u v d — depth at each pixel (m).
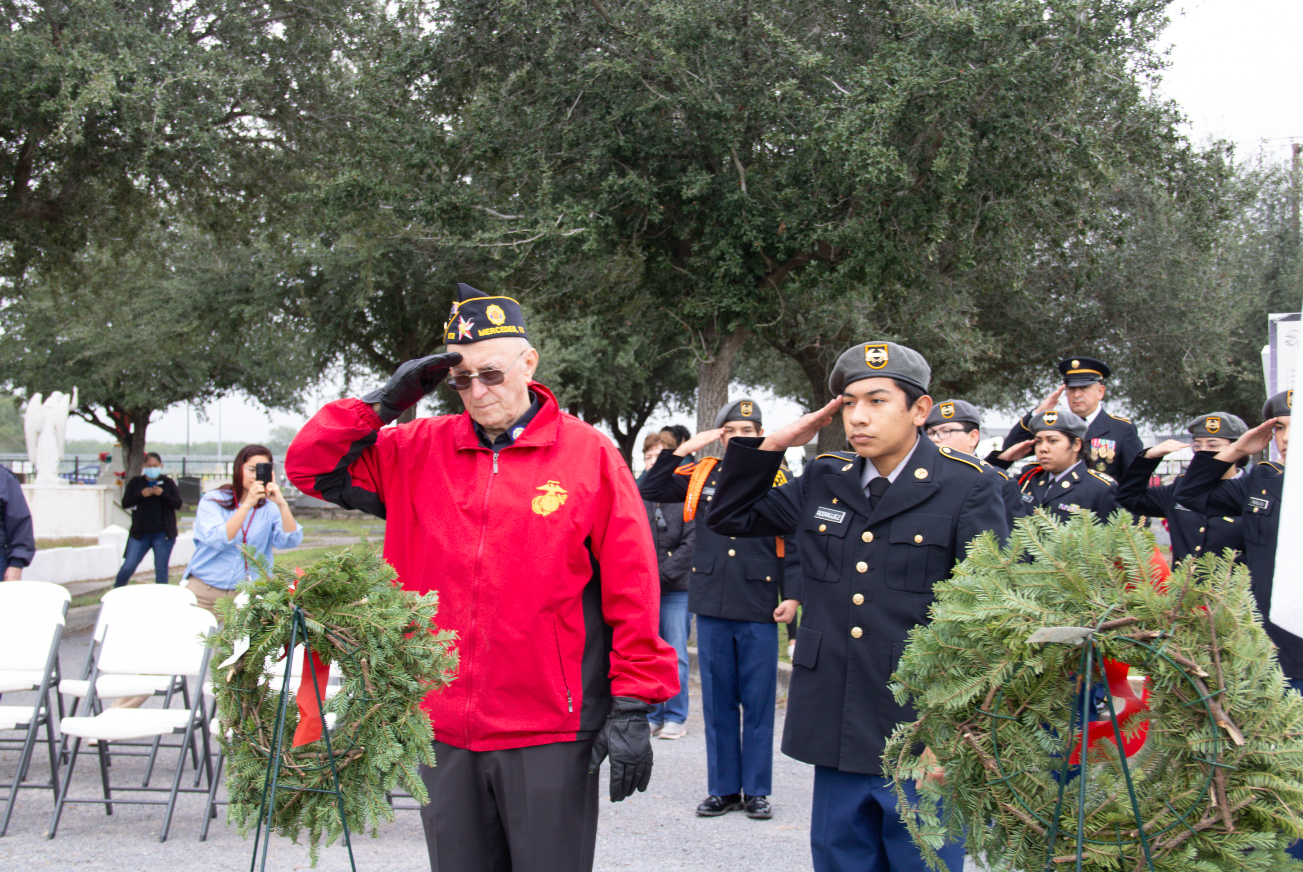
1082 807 1.82
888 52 9.82
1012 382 21.77
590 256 11.09
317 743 2.24
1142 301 18.09
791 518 3.07
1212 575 1.89
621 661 2.59
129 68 10.31
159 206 13.87
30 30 10.70
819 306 15.06
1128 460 5.94
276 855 4.31
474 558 2.59
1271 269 21.77
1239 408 22.91
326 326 23.91
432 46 11.36
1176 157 12.64
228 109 12.38
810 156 10.25
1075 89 9.93
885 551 2.80
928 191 10.25
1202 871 1.79
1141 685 1.98
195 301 22.59
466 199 11.20
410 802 5.14
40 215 12.58
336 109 12.93
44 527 17.72
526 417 2.73
